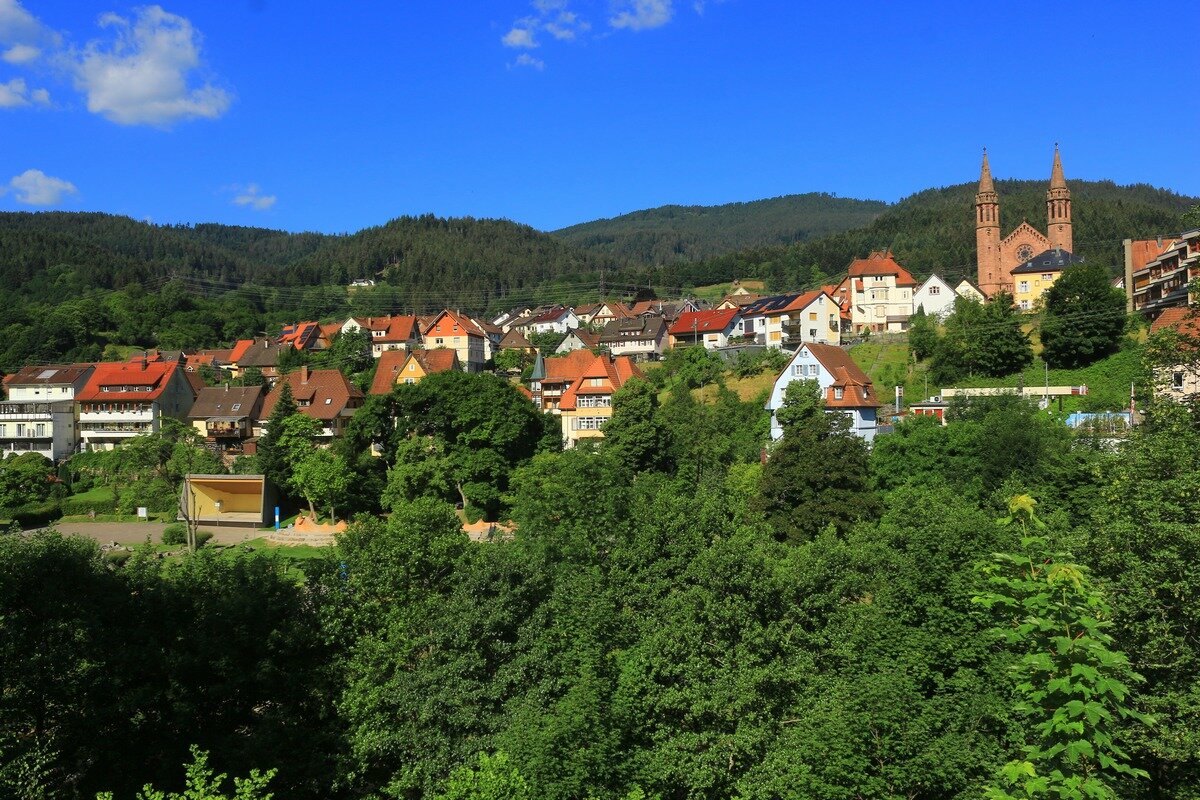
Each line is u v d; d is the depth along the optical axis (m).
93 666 27.97
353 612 33.00
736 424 81.50
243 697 30.78
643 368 114.06
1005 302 95.00
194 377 122.25
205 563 34.19
